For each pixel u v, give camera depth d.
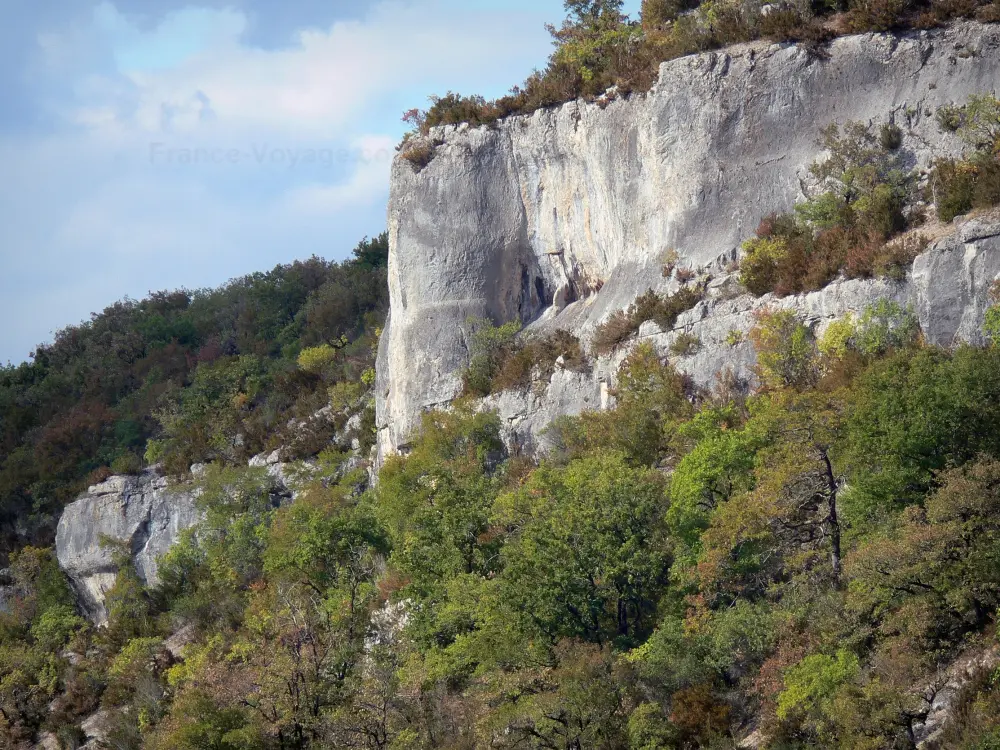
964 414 30.78
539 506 37.22
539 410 48.56
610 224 51.62
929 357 33.03
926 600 26.78
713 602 31.95
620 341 46.50
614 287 49.75
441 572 38.97
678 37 49.97
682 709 28.59
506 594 33.88
